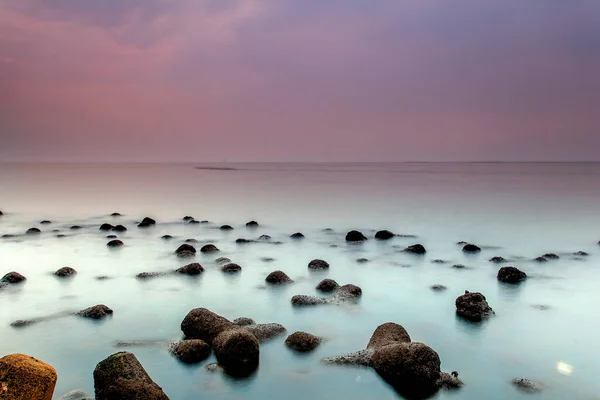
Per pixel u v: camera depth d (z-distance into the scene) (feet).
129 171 479.00
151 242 79.00
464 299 43.21
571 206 136.15
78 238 82.79
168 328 38.78
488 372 32.07
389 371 29.89
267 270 59.00
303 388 29.32
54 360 33.06
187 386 29.53
